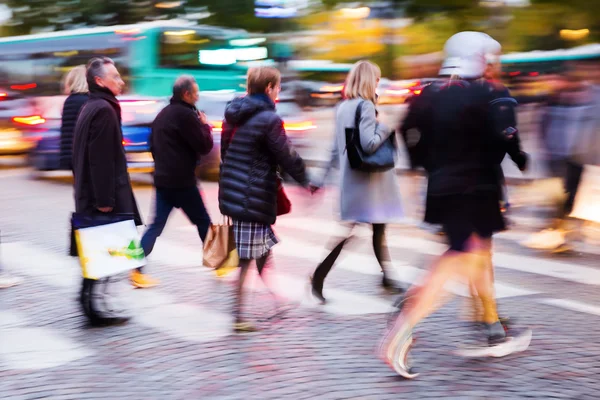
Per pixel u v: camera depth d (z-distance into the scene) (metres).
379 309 7.23
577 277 8.52
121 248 6.66
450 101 5.46
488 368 5.67
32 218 12.53
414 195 14.62
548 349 6.07
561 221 9.89
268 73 6.60
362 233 11.20
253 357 5.93
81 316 7.05
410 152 5.78
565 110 9.73
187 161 8.08
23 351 6.11
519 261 9.33
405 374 5.41
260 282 8.29
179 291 7.93
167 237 10.86
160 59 17.36
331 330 6.61
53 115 17.86
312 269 8.90
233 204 6.58
